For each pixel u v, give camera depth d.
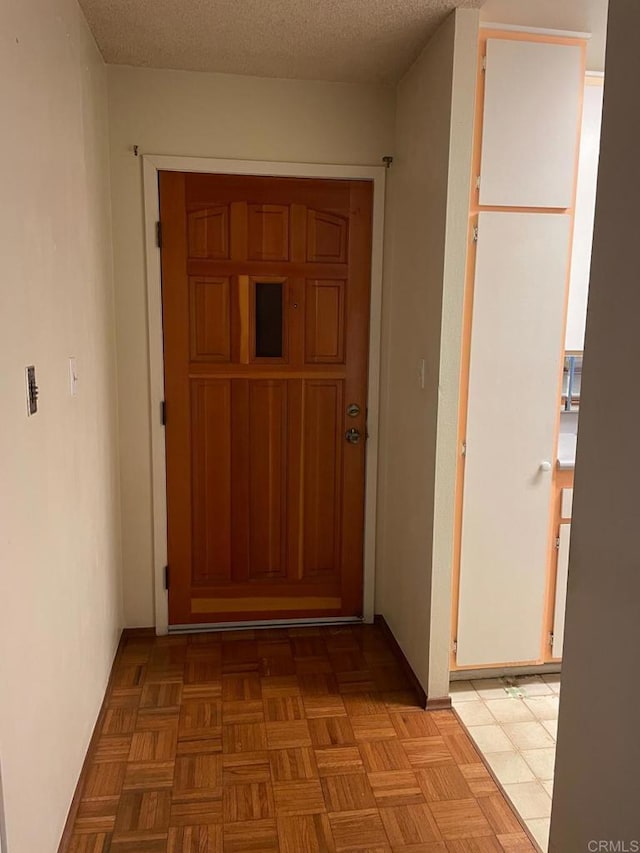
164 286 2.74
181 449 2.85
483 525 2.43
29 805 1.42
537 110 2.23
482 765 2.11
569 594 1.39
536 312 2.33
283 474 2.95
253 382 2.87
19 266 1.37
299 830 1.83
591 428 1.29
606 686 1.26
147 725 2.28
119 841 1.78
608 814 1.25
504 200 2.26
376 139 2.76
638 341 1.15
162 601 2.93
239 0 2.00
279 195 2.76
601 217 1.25
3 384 1.26
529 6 2.03
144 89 2.61
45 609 1.56
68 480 1.82
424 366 2.40
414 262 2.51
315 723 2.31
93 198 2.27
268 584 3.02
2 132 1.26
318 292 2.84
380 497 3.00
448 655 2.40
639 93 1.13
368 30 2.21
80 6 2.04
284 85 2.68
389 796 1.97
